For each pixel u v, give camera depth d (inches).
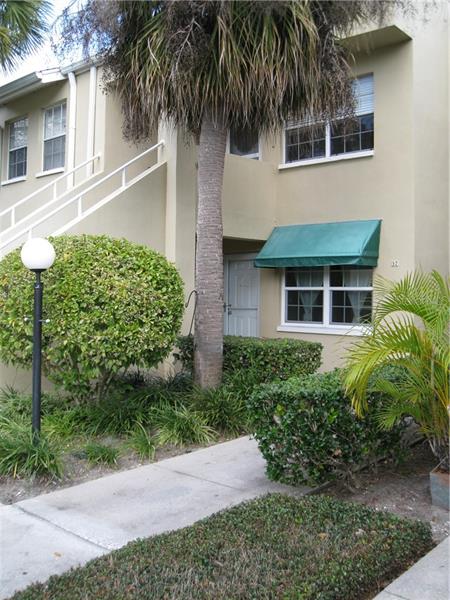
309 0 279.7
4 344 274.4
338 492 207.6
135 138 356.2
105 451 239.5
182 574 132.0
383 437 212.4
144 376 350.9
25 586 141.6
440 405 195.8
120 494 207.6
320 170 446.0
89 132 445.7
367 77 421.4
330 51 297.9
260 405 205.5
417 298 192.5
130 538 170.7
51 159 496.4
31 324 263.7
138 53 298.5
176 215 392.8
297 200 459.8
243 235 445.4
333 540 149.0
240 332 500.4
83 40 312.0
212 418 285.9
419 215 397.4
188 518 185.3
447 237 437.1
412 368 191.8
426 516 186.4
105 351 259.0
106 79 354.0
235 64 278.1
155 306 272.5
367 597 137.5
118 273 268.7
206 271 319.6
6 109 540.1
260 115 326.3
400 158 398.9
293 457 200.7
